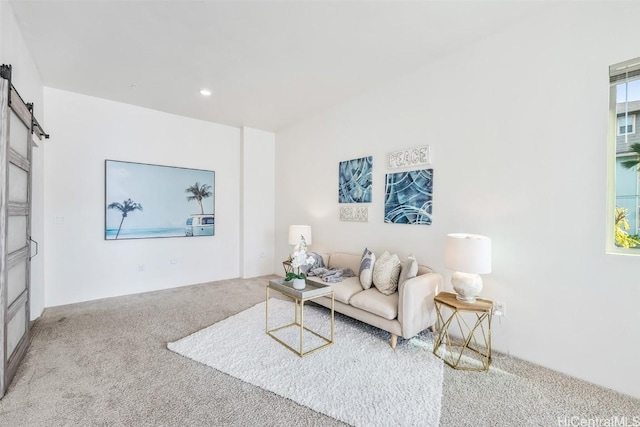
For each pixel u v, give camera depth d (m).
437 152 2.86
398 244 3.23
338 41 2.54
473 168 2.59
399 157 3.17
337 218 4.02
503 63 2.39
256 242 5.11
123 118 3.93
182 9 2.11
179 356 2.31
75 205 3.61
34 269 3.05
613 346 1.90
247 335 2.69
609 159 1.95
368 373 2.08
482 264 2.17
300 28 2.35
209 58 2.80
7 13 2.02
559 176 2.11
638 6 1.81
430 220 2.91
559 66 2.11
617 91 1.93
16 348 2.13
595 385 1.95
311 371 2.10
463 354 2.37
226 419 1.63
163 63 2.89
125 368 2.13
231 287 4.39
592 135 1.97
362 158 3.62
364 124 3.62
